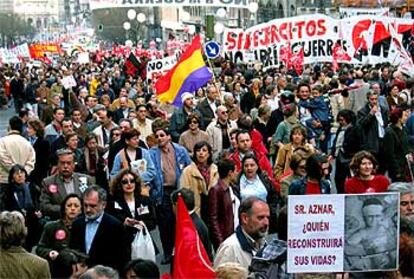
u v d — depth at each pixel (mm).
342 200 6375
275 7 75188
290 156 12047
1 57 59219
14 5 192750
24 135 17188
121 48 70000
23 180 11398
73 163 11078
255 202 7570
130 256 9438
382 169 13758
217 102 18688
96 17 113188
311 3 67875
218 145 15086
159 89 18562
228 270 6469
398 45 22625
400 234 6699
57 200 10906
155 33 96625
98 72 46812
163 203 11977
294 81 26453
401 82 21328
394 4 44344
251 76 30953
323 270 6414
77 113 16562
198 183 11211
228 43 25641
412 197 8117
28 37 161375
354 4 45562
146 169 12102
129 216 10000
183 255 6836
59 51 75000
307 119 17531
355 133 13867
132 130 12383
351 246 6414
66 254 7887
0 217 7793
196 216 9188
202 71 18219
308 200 6352
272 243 6926
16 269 7719
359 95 19469
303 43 24781
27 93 37125
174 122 16984
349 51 23781
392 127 13641
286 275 6699
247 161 10602
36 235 11086
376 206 6398
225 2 25594
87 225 8891
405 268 6648
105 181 13492
